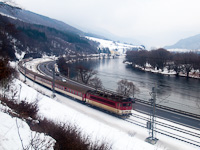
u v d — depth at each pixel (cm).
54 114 2242
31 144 757
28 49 13350
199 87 5938
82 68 6631
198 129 2673
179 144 2264
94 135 1850
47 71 8075
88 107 3669
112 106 3198
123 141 1917
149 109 3603
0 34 3528
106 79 6844
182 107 4047
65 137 1191
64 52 17512
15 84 3158
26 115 1394
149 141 2255
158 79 7056
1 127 893
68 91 4328
